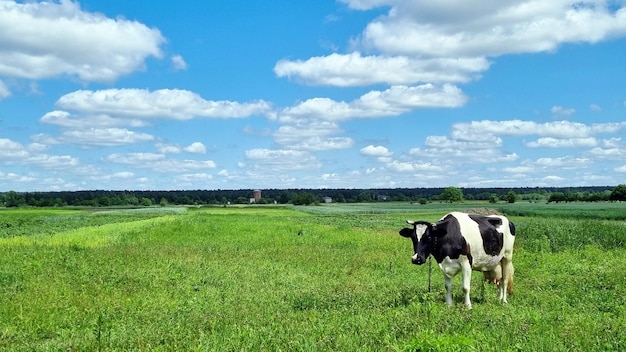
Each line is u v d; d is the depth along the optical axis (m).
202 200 174.62
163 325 11.30
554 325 9.77
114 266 19.23
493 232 13.25
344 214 88.69
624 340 8.65
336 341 9.16
